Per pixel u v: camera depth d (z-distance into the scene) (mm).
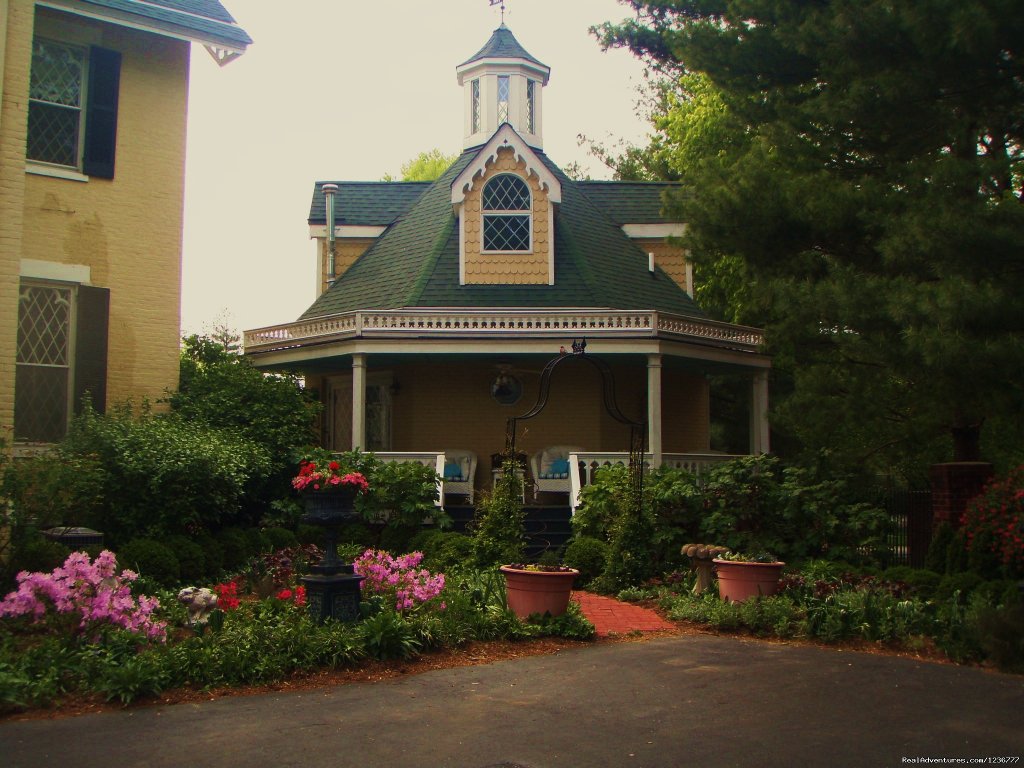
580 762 6168
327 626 9156
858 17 12805
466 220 20375
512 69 23734
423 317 18141
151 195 15750
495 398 20328
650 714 7375
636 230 23109
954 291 11070
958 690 8414
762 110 16422
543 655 9680
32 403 14344
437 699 7742
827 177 15055
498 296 19922
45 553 10906
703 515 15539
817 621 10938
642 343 18000
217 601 9797
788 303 13977
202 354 18734
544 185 20406
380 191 24266
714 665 9289
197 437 13938
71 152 15039
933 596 12281
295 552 14102
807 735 6855
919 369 12766
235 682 7988
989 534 12734
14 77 12516
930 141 14070
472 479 19359
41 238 14531
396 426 20609
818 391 16094
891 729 7055
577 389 20250
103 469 12523
